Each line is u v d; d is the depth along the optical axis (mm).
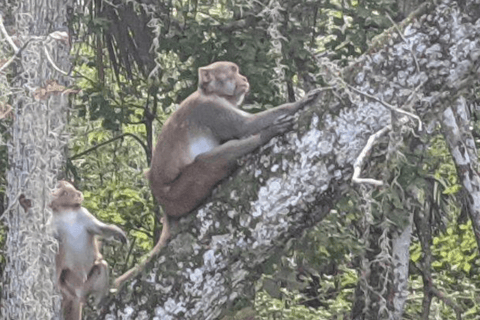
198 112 11086
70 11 12305
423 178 13602
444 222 18125
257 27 13812
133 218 18031
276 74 13734
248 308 15281
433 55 9125
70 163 15234
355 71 9195
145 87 16094
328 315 17438
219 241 9406
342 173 9203
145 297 9570
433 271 20578
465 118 15320
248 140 9812
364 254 14227
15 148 9703
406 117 9094
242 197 9320
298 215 9336
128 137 19641
